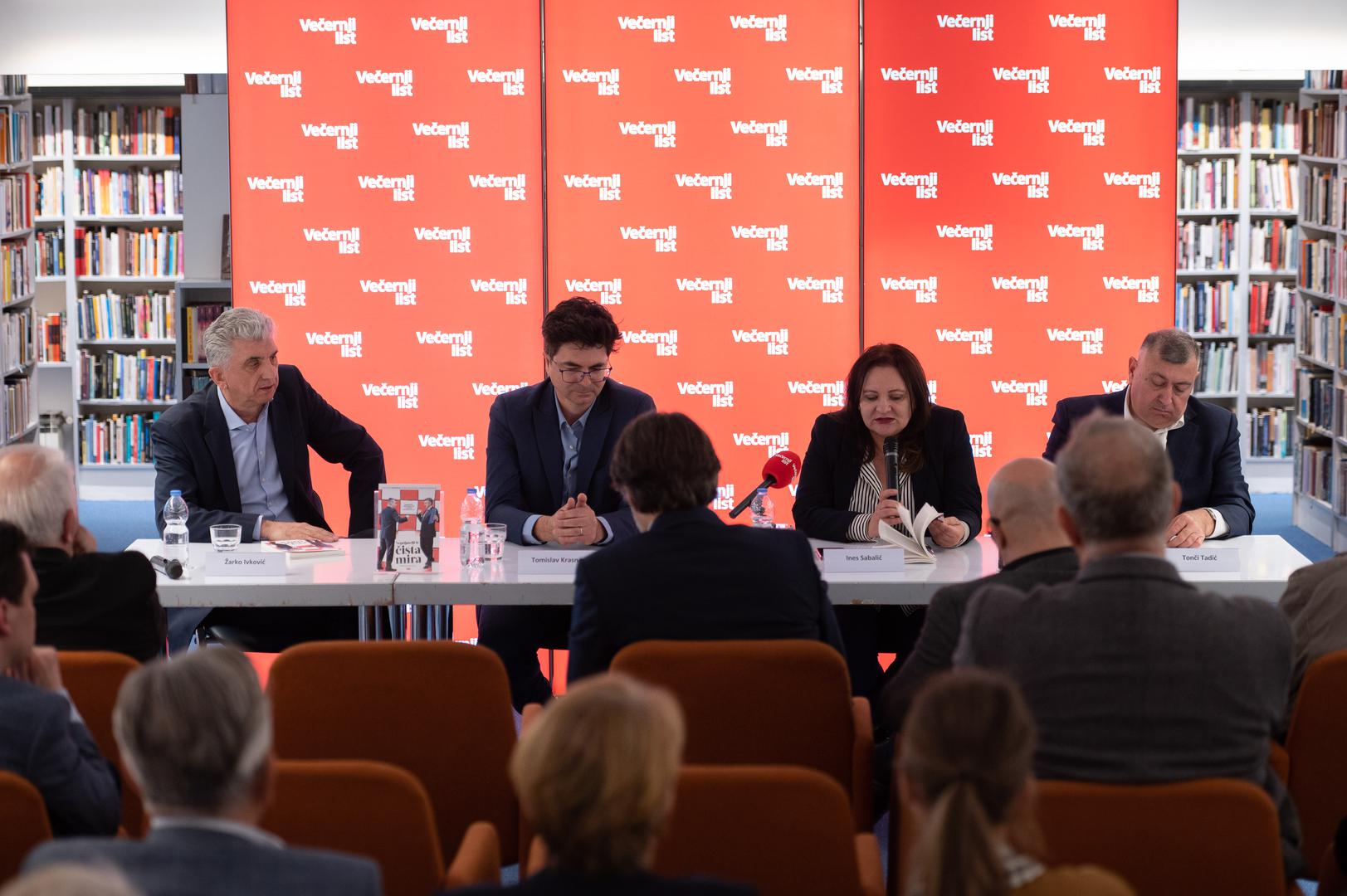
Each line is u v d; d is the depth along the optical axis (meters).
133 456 8.86
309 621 3.98
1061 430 4.07
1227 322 8.52
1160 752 1.85
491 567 3.45
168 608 3.80
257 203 4.97
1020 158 4.97
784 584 2.53
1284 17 5.09
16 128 7.01
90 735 2.08
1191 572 3.39
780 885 1.80
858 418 3.82
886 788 3.24
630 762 1.33
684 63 4.93
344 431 4.23
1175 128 4.95
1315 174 7.67
